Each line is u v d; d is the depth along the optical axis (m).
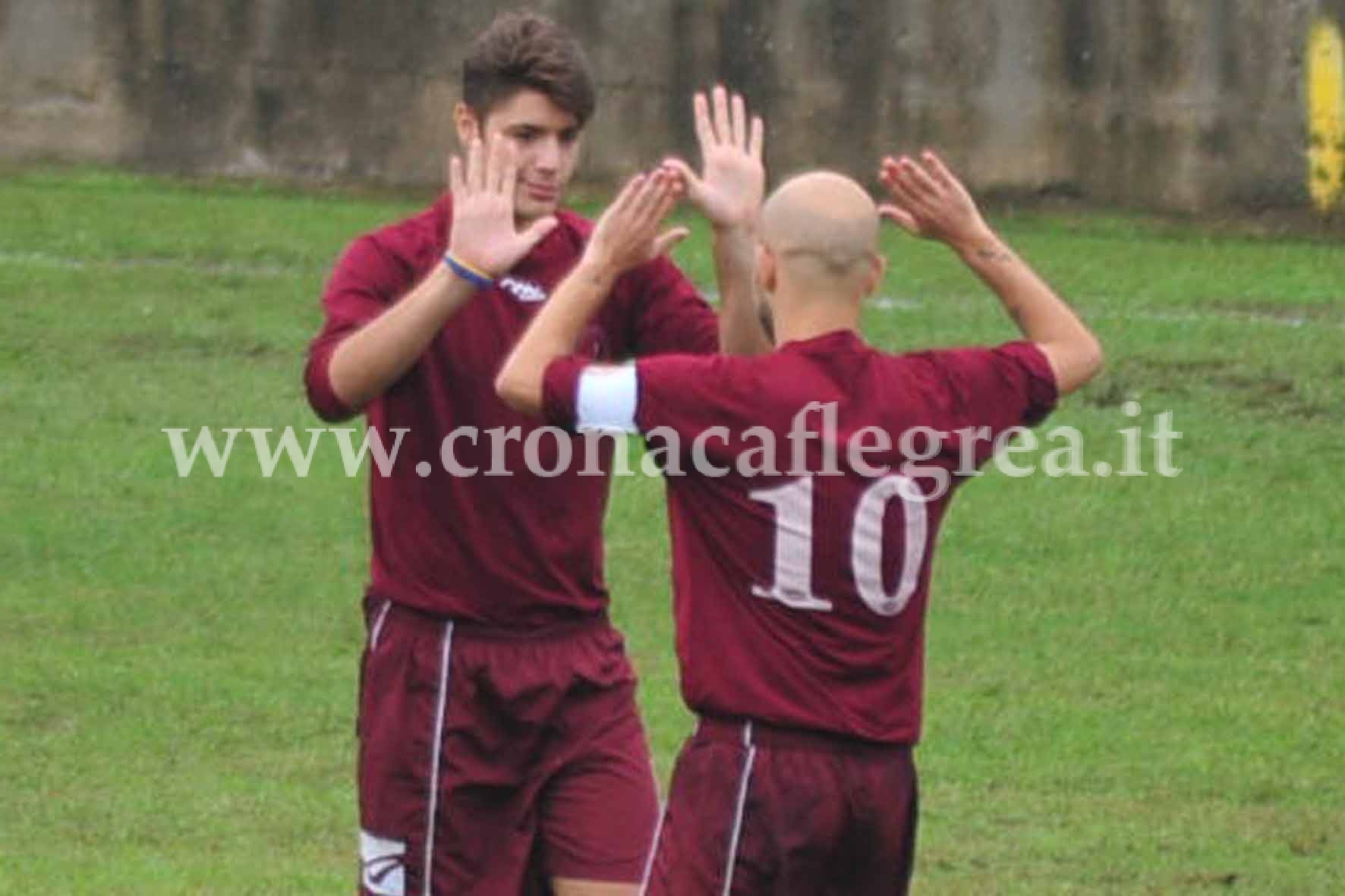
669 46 73.56
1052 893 29.05
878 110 73.31
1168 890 29.27
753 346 22.06
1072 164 72.94
